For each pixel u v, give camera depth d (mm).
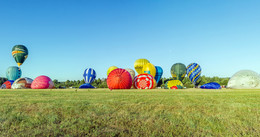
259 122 4953
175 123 4816
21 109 6535
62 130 4238
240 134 4059
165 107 6949
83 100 8945
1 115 5664
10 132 4137
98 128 4379
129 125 4664
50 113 5852
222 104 7785
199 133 4105
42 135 3908
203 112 6137
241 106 7297
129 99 9398
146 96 11242
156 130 4266
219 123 4836
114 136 3844
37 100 8953
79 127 4426
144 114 5766
